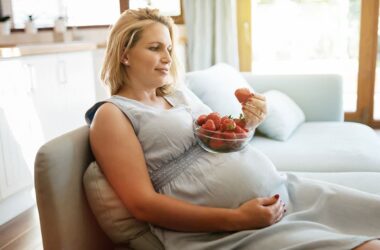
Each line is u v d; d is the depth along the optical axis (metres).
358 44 3.78
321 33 3.84
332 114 2.56
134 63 1.16
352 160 1.76
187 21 3.65
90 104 3.25
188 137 1.12
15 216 2.32
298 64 3.96
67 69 2.86
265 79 2.61
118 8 3.93
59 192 0.94
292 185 1.21
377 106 3.94
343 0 3.72
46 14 3.98
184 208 0.97
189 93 1.54
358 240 0.85
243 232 0.96
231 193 1.02
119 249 1.08
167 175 1.08
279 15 3.86
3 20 3.76
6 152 2.22
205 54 3.66
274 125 2.09
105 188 1.02
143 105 1.15
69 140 1.00
